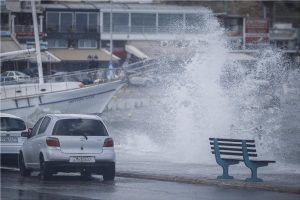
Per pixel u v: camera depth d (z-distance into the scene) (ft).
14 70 561.02
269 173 164.55
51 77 357.00
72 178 167.63
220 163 149.07
